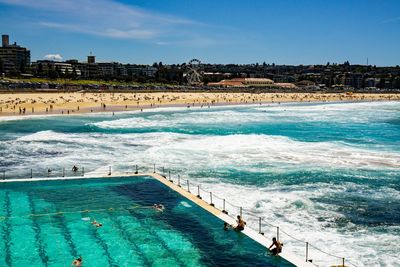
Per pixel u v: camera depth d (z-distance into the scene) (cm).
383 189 3412
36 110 10981
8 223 2497
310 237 2391
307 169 4116
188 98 17438
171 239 2255
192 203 2908
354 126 8262
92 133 6844
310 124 8644
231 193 3269
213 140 5994
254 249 2119
